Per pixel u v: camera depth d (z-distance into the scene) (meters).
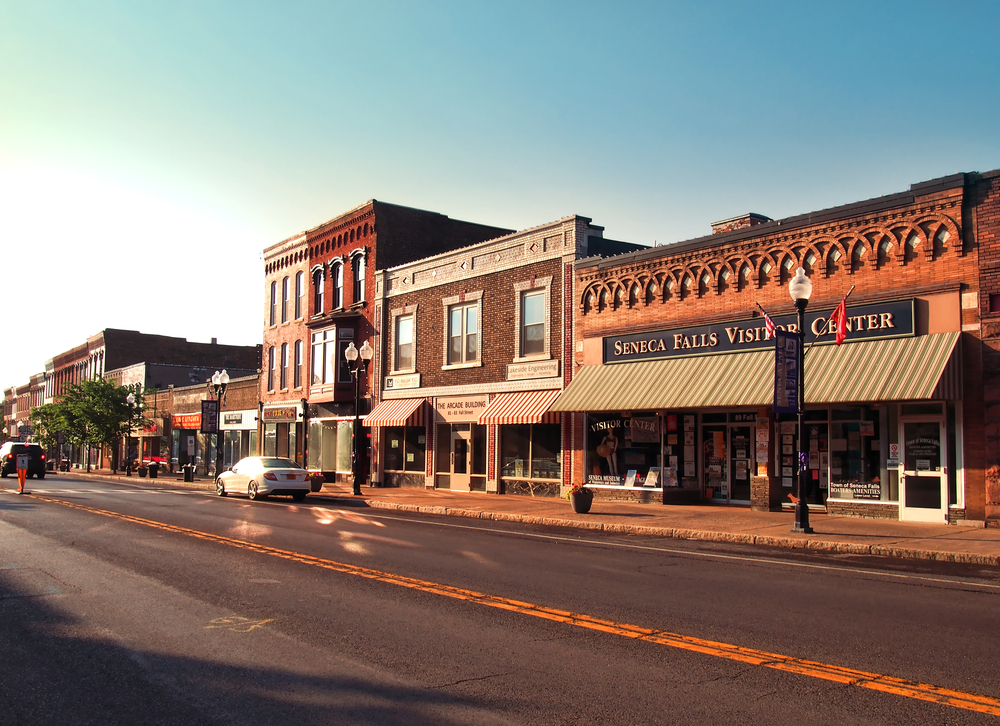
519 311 27.97
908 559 13.38
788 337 16.78
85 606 9.05
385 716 5.52
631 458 24.30
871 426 19.08
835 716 5.49
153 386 64.12
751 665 6.71
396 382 33.72
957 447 17.50
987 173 17.36
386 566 11.88
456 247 38.16
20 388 101.06
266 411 45.12
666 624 8.20
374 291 35.59
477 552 13.60
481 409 29.27
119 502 25.09
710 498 22.80
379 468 34.41
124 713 5.61
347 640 7.55
